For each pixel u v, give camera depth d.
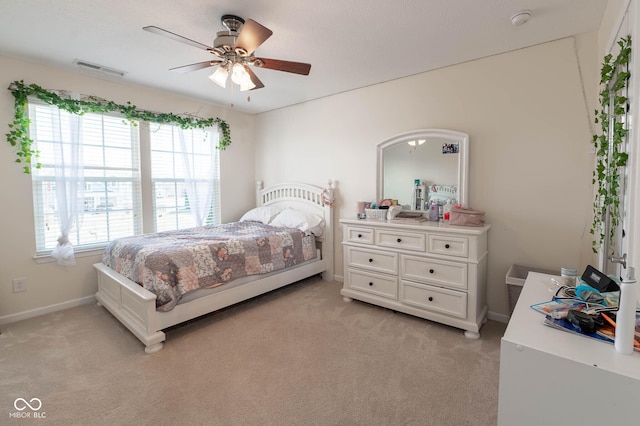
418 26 2.21
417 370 2.05
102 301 3.02
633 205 1.40
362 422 1.61
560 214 2.48
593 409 0.94
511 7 1.98
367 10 2.01
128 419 1.63
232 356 2.22
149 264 2.41
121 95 3.43
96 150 3.32
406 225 2.78
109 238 3.44
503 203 2.73
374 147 3.51
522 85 2.59
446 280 2.59
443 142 2.99
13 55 2.72
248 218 4.35
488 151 2.78
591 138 2.34
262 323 2.74
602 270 1.99
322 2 1.92
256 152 4.86
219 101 4.16
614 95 1.83
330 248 3.91
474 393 1.82
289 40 2.42
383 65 2.92
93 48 2.59
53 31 2.31
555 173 2.49
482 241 2.61
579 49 2.34
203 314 2.65
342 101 3.76
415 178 3.19
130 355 2.24
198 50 2.63
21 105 2.79
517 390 1.06
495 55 2.70
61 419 1.62
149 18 2.12
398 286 2.88
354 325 2.70
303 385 1.90
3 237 2.79
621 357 0.96
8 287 2.82
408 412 1.68
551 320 1.17
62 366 2.10
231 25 2.07
